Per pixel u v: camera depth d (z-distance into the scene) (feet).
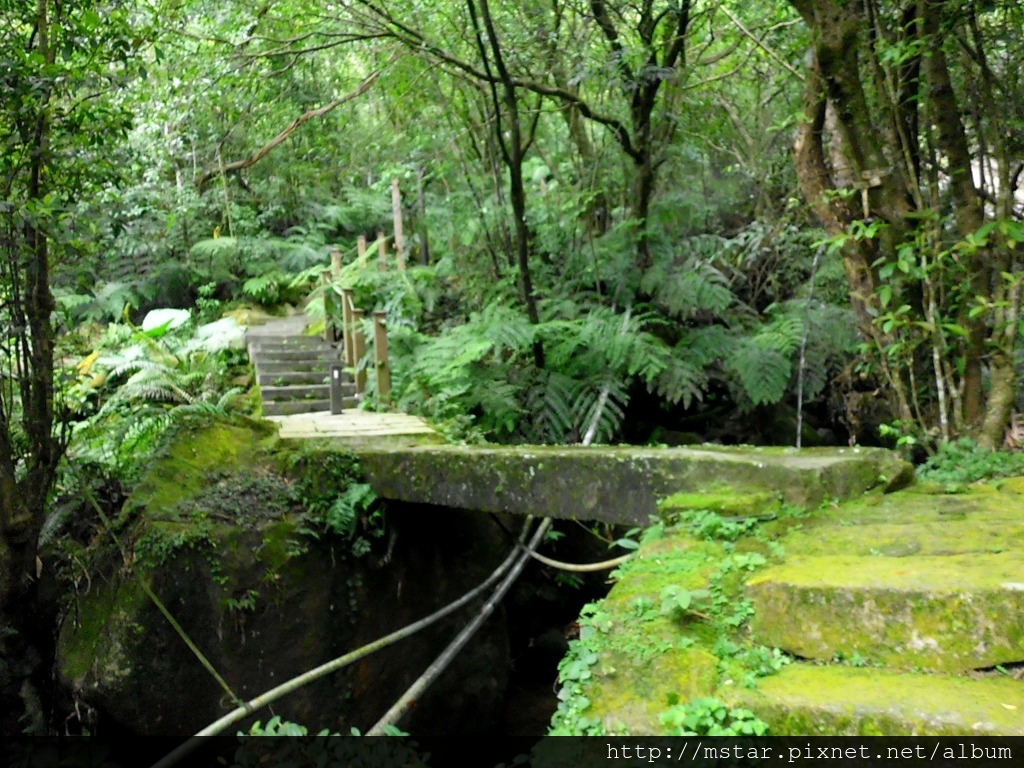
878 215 16.01
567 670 8.56
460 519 21.70
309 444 20.25
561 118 34.81
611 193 33.32
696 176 34.99
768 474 12.36
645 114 30.25
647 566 10.49
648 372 27.43
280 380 30.45
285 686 11.92
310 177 46.73
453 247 34.58
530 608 25.81
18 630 16.05
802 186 17.03
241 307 41.29
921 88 15.61
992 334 15.46
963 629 7.98
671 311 30.48
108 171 16.75
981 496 12.03
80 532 18.15
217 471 19.15
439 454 17.42
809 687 7.67
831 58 15.46
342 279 35.22
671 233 33.68
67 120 15.52
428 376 27.94
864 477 12.33
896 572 8.93
